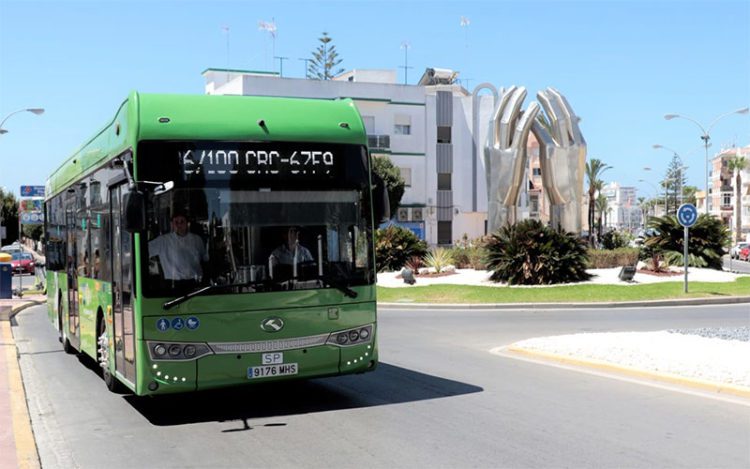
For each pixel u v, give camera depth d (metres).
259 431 8.15
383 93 65.94
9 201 90.69
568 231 31.59
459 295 26.06
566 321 19.34
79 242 12.30
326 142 8.84
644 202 163.00
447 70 82.31
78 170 12.27
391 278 33.56
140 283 8.00
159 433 8.27
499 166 35.41
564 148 34.81
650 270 32.28
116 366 9.39
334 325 8.72
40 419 9.27
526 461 6.77
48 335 18.75
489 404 9.22
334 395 9.98
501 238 30.23
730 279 29.98
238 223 8.36
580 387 10.16
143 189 8.08
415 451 7.18
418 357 13.40
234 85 62.50
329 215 8.78
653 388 9.98
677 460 6.73
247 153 8.46
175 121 8.29
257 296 8.35
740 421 8.13
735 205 116.25
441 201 68.25
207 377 8.18
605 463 6.67
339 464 6.82
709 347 11.98
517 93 35.59
